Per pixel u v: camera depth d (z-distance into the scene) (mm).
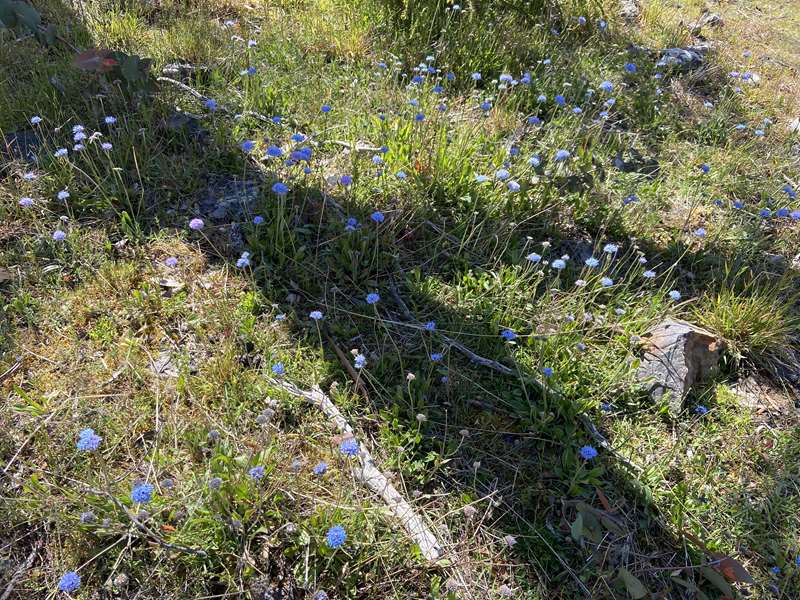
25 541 2113
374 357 2818
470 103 4387
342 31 4898
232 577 2057
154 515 2113
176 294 2936
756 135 4637
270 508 2219
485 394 2762
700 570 2316
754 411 2941
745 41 6387
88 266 2941
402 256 3260
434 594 2119
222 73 4254
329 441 2484
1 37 4074
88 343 2695
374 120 3926
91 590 2031
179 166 3430
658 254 3570
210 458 2348
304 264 3096
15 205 3090
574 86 4695
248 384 2590
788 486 2648
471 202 3494
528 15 5438
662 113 4738
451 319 3002
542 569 2266
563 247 3494
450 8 5203
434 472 2479
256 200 3359
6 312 2713
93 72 3727
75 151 3389
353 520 2197
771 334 3141
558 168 3602
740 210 3986
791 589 2352
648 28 6188
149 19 4836
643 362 2967
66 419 2402
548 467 2559
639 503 2492
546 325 2988
